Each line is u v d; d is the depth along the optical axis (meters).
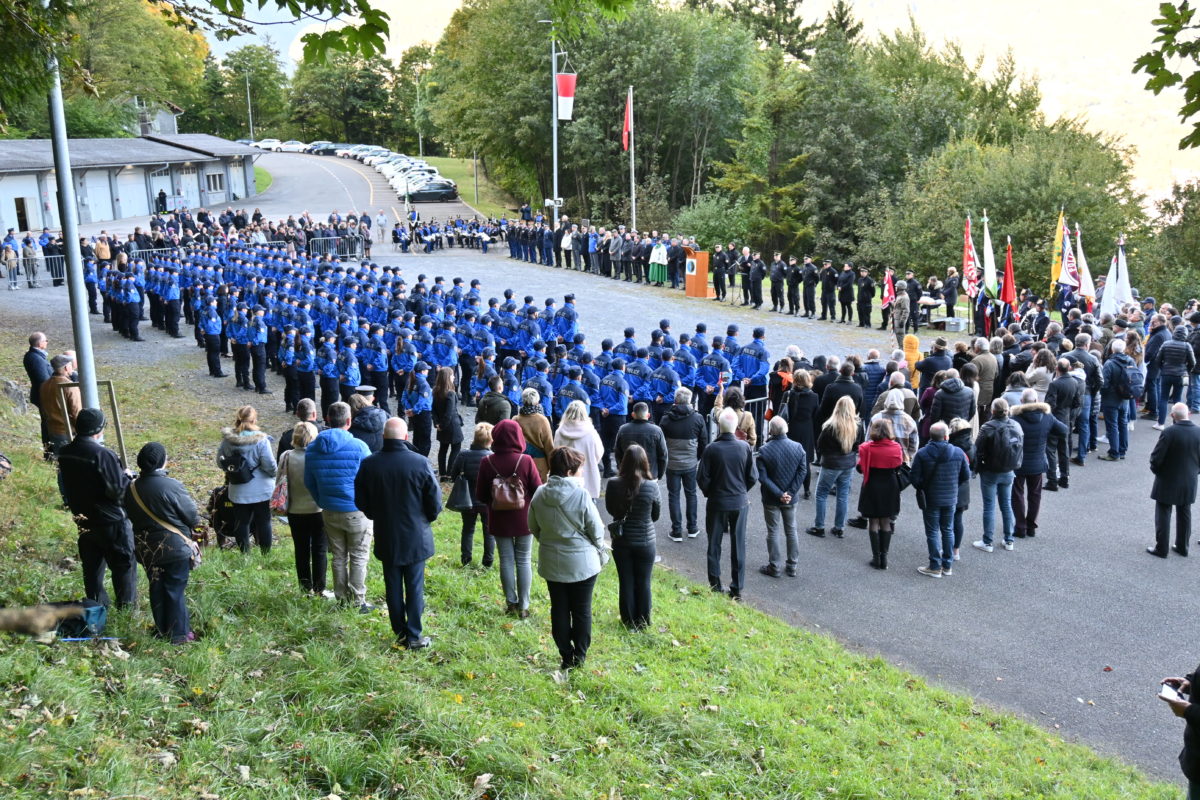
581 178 61.59
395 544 7.81
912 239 43.75
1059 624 10.42
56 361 12.50
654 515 9.03
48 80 9.54
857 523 13.62
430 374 18.70
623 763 6.51
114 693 6.52
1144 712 8.65
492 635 8.59
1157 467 12.20
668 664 8.45
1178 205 48.34
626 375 16.08
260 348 19.84
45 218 47.81
